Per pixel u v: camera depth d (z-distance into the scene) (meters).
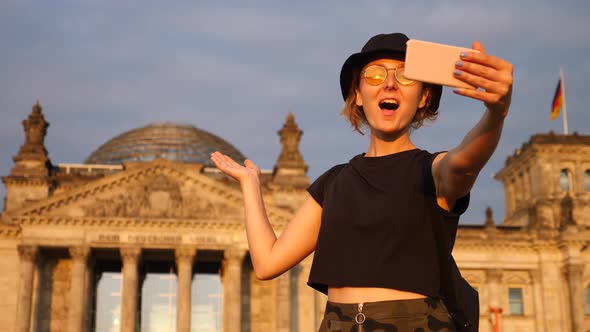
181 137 162.62
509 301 127.00
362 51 6.60
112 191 112.81
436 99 7.01
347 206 6.36
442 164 6.01
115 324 117.25
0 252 115.62
